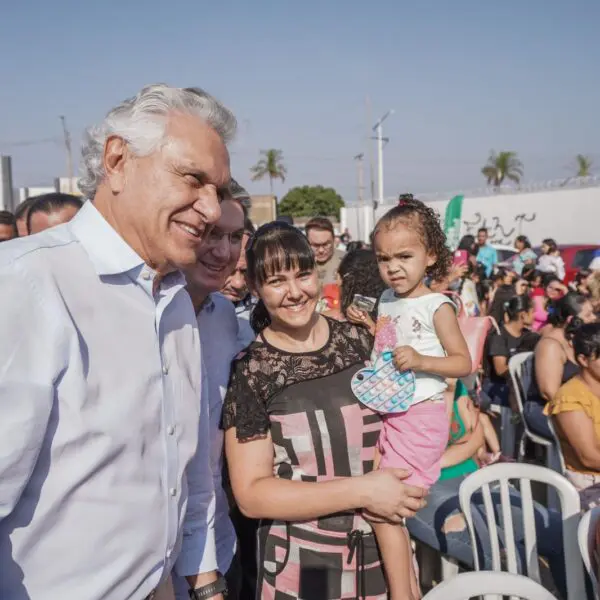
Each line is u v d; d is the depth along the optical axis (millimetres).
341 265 3496
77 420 1264
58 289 1265
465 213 23312
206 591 1875
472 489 2762
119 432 1333
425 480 2164
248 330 2615
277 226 1959
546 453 5125
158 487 1460
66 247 1328
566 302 4734
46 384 1199
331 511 1814
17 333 1169
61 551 1287
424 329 2418
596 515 2336
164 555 1514
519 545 3008
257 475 1872
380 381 2055
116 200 1404
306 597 1947
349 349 2098
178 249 1440
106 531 1336
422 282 2562
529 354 5340
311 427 1910
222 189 1535
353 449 1964
